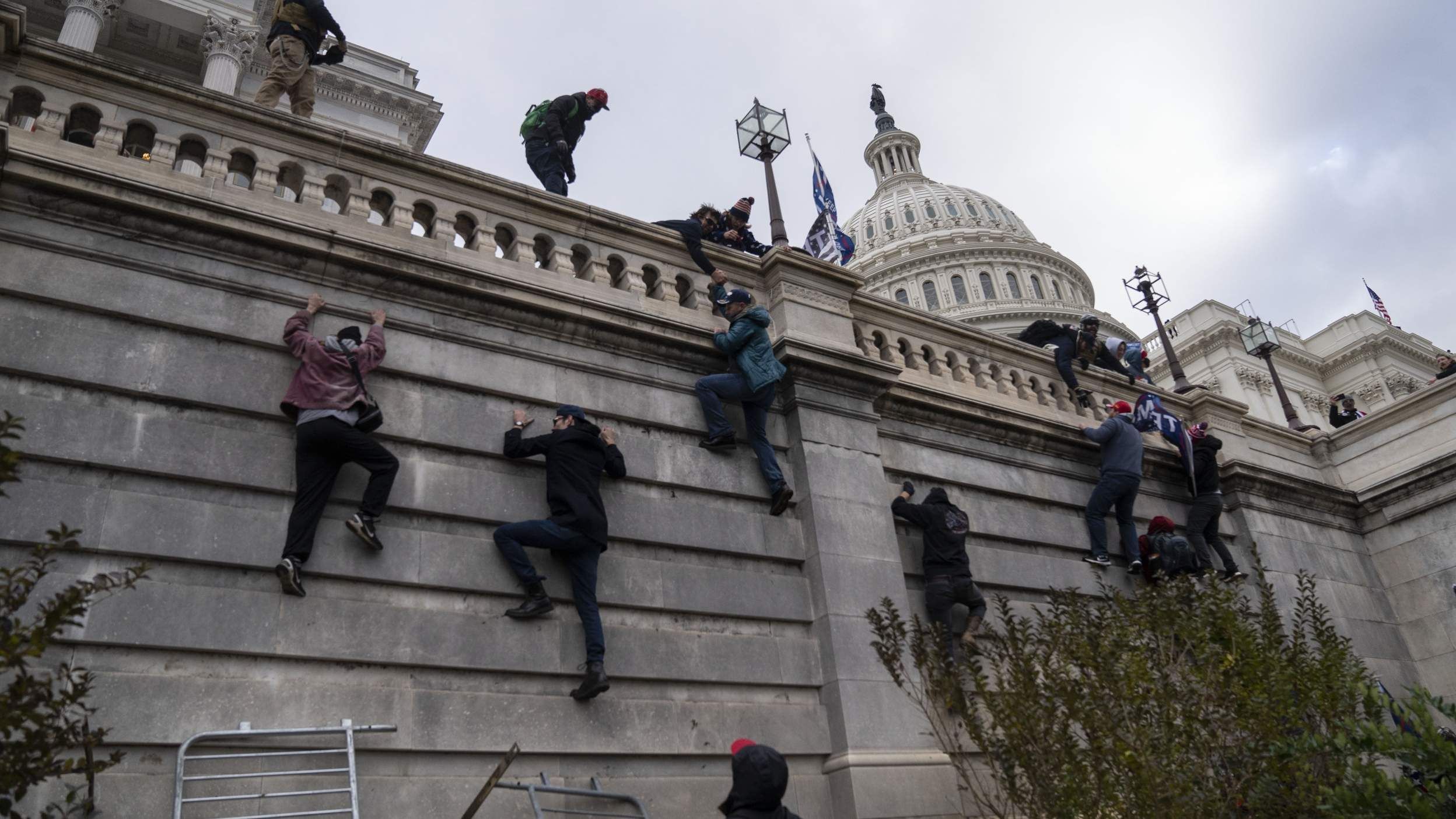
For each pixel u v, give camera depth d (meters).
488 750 8.10
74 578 7.16
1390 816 7.55
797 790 9.40
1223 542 15.59
